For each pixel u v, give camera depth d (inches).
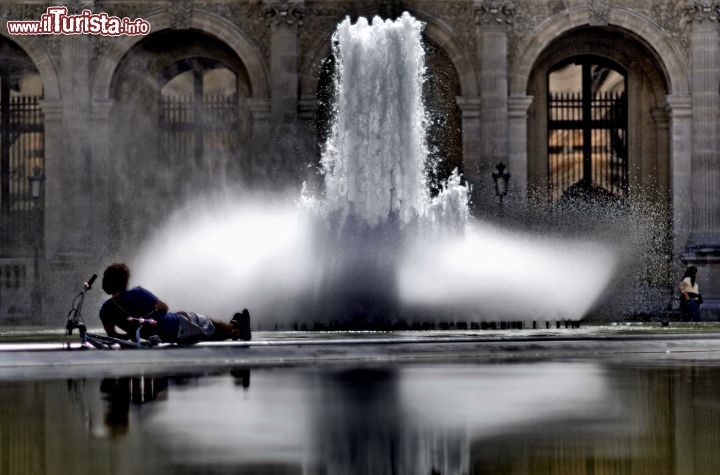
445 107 1843.0
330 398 408.8
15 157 1932.8
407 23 1305.4
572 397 406.0
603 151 1936.5
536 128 1923.0
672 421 346.0
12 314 1740.9
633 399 399.2
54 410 379.6
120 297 620.1
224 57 1914.4
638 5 1827.0
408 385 451.8
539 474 265.7
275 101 1787.6
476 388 437.4
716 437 317.7
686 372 501.7
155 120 1911.9
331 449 301.7
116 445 307.4
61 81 1819.6
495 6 1787.6
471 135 1802.4
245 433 328.5
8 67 1927.9
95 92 1827.0
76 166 1806.1
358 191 1246.3
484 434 324.2
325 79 1836.9
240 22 1827.0
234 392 430.9
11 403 399.9
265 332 917.8
